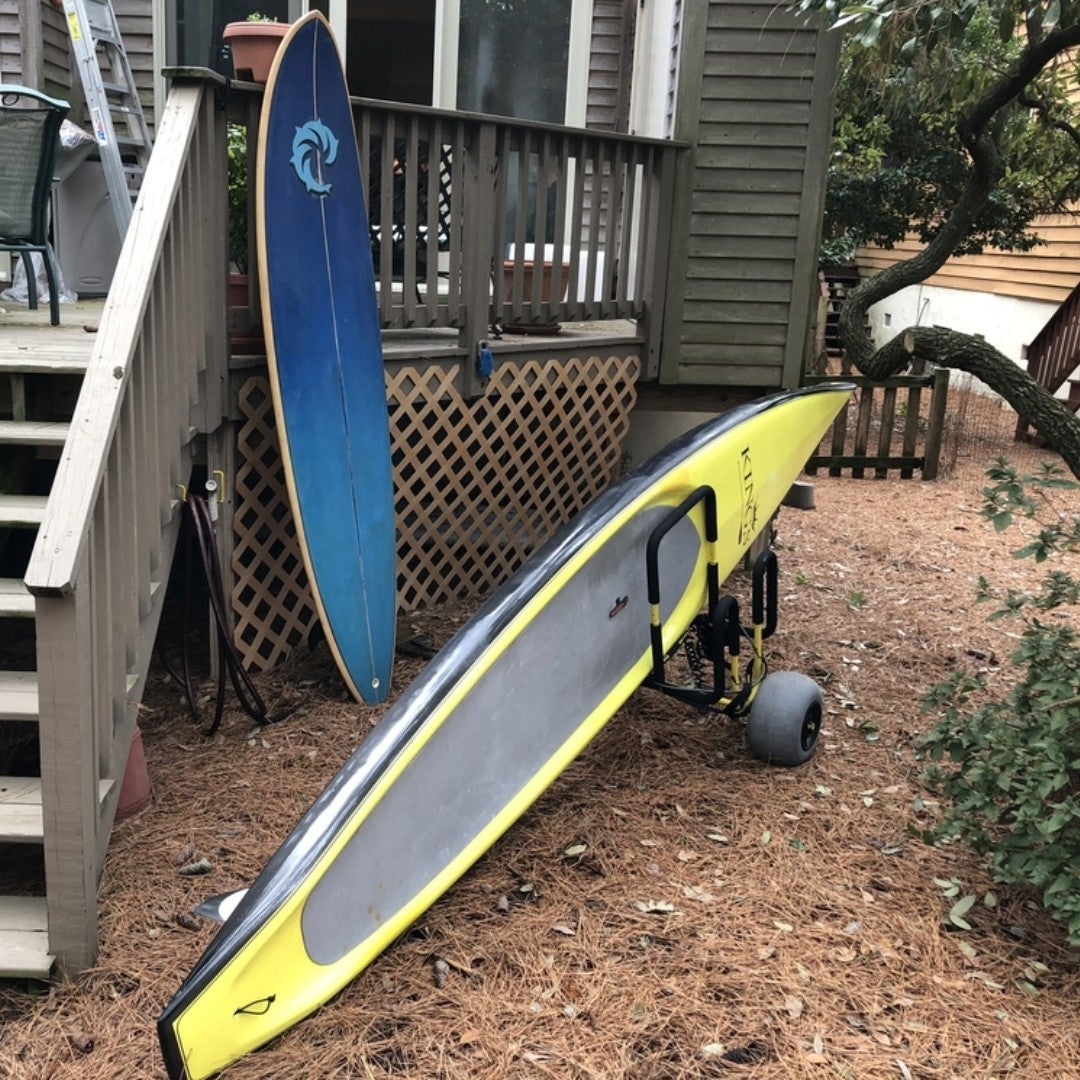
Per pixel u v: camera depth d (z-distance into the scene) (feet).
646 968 9.20
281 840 10.84
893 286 22.36
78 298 20.61
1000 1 15.55
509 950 9.36
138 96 22.43
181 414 11.81
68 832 8.30
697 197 18.78
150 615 10.75
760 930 9.79
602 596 11.34
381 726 9.14
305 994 8.25
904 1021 8.73
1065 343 36.11
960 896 10.50
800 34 18.20
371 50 24.52
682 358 19.39
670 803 12.09
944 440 36.32
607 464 19.75
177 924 9.43
